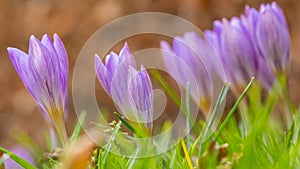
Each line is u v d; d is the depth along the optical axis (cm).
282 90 63
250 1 189
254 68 62
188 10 194
